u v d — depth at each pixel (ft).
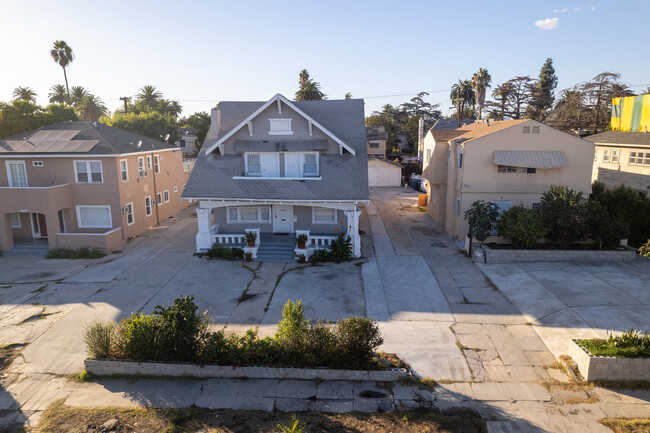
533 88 260.21
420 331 49.62
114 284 65.98
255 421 35.17
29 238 90.27
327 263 74.49
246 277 68.18
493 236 79.77
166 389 39.99
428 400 37.52
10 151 86.12
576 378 40.01
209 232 79.77
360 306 56.80
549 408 36.24
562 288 60.49
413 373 41.57
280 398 38.27
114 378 42.11
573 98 192.13
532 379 40.34
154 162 106.52
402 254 78.74
